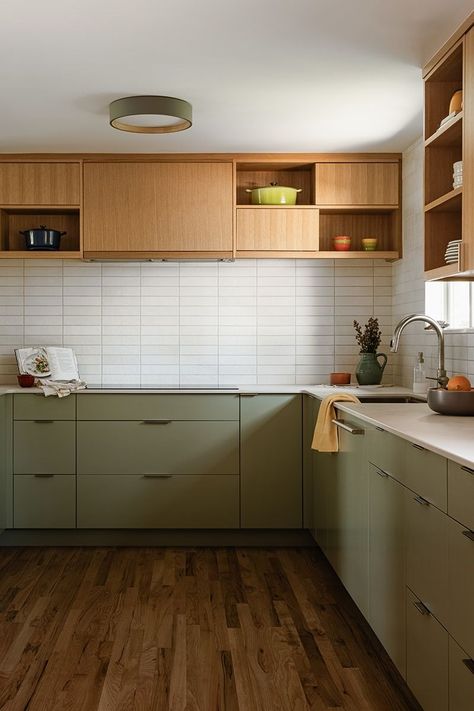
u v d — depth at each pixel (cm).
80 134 444
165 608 350
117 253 489
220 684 271
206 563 429
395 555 259
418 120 420
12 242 518
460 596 192
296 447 464
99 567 420
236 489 464
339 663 289
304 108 398
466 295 421
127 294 524
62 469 464
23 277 522
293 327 527
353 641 311
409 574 241
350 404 355
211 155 489
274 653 298
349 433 339
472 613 183
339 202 492
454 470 197
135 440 464
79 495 465
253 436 464
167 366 525
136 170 488
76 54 321
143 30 296
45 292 522
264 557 443
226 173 490
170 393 464
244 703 257
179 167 489
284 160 490
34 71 340
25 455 464
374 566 290
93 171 488
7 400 465
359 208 493
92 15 282
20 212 508
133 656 295
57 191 486
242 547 468
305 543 470
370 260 528
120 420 464
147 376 525
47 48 314
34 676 277
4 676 277
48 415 464
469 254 291
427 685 221
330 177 491
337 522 367
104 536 470
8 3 272
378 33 302
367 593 302
